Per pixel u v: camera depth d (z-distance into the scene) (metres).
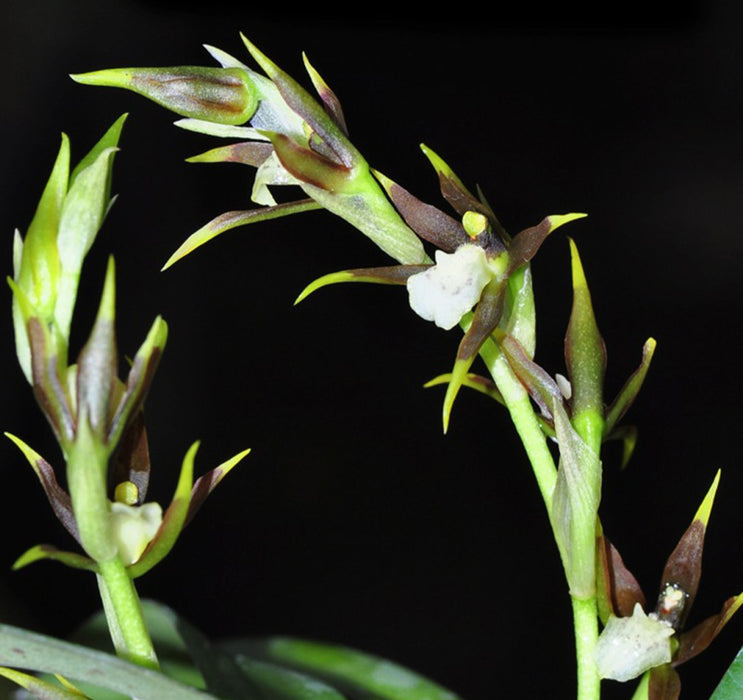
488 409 1.09
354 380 1.13
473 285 0.51
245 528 1.04
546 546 1.03
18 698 0.56
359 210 0.51
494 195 1.33
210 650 0.57
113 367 0.48
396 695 0.58
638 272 1.25
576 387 0.50
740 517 1.04
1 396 0.99
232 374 1.12
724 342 1.19
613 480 1.06
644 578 1.02
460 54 1.36
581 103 1.35
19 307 0.48
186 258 1.15
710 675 0.93
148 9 1.21
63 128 1.12
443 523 1.05
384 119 1.35
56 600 0.94
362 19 1.33
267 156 0.52
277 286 1.16
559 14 1.35
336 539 1.04
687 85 1.35
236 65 0.51
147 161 1.15
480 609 1.00
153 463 1.07
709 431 1.11
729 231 1.26
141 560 0.49
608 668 0.50
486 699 0.96
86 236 0.48
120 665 0.47
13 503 0.97
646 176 1.32
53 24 1.13
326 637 1.00
